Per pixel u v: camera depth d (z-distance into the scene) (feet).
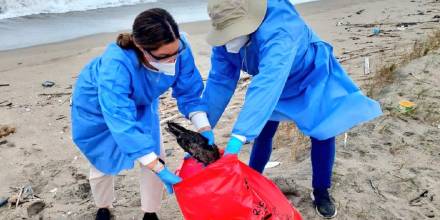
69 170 15.53
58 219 12.75
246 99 8.82
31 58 29.12
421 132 14.76
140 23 8.06
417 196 11.97
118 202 13.17
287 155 14.67
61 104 21.49
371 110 10.00
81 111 9.82
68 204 13.48
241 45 9.29
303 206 11.86
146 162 8.84
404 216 11.31
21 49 30.94
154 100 10.37
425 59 20.39
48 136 18.19
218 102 10.55
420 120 15.47
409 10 37.27
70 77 25.48
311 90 9.89
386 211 11.48
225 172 8.49
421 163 13.24
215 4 8.87
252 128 8.59
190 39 31.96
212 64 10.49
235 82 10.63
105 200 11.57
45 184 14.74
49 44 31.99
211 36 9.07
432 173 12.76
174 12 39.68
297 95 10.11
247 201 8.66
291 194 12.40
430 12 36.11
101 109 9.34
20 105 21.44
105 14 39.42
